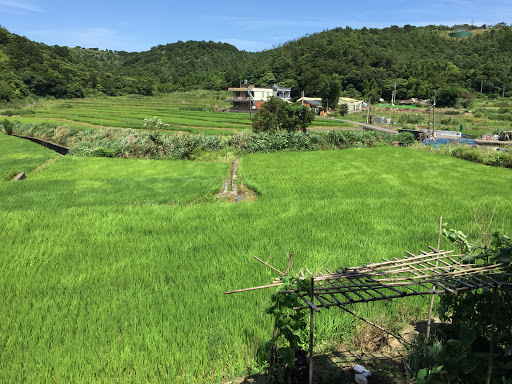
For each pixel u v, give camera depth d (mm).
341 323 5156
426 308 5711
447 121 74438
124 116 70250
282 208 13344
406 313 5566
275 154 30578
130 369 4320
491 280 3545
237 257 8016
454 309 4156
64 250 8805
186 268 7484
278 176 21266
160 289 6387
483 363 3688
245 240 9391
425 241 9078
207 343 4633
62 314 5531
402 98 121250
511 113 83125
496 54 135500
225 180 21328
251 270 7113
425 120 76938
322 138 34844
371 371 4246
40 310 5730
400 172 22641
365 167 24359
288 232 10117
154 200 15523
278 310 3611
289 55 151250
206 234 10000
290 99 106750
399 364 4375
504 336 3799
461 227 10406
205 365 4344
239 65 164125
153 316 5402
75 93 115750
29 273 7324
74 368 4262
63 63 136500
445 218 11648
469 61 131250
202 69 179375
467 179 20516
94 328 5098
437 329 4727
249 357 4500
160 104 106688
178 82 148625
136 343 4723
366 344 4793
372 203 14203
